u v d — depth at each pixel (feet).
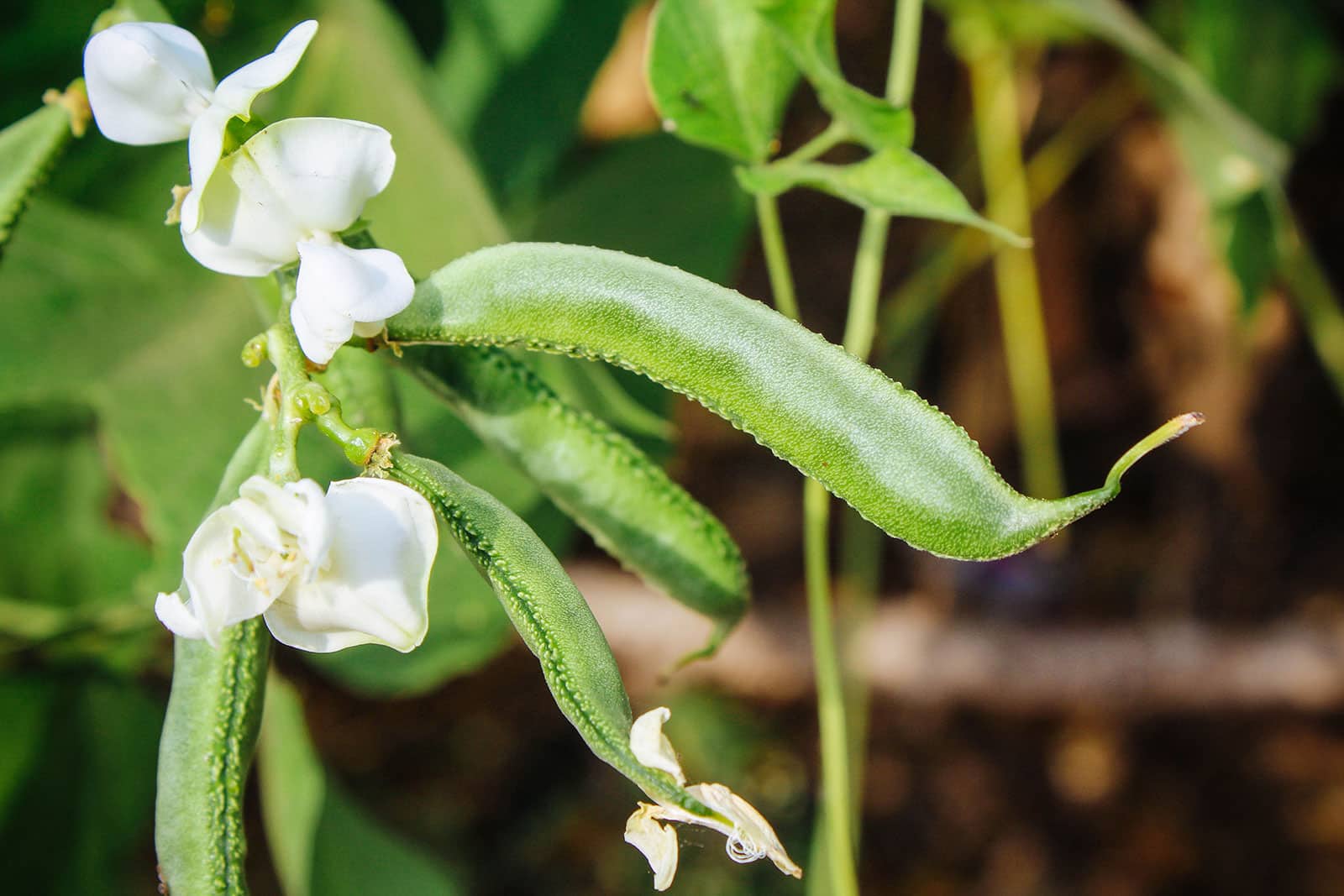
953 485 1.20
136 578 1.85
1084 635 2.43
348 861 1.83
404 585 1.18
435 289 1.23
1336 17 1.97
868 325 1.54
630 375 1.77
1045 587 2.46
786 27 1.39
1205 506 2.38
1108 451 2.44
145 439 1.65
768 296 2.45
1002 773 2.64
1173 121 1.98
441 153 1.58
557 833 2.89
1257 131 1.78
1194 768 2.58
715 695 2.84
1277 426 2.31
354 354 1.31
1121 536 2.47
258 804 2.51
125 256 1.72
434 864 1.90
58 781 1.95
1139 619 2.43
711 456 2.59
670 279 1.22
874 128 1.40
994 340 2.40
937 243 2.24
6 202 1.32
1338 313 2.06
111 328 1.70
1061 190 2.29
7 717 1.86
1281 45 1.95
